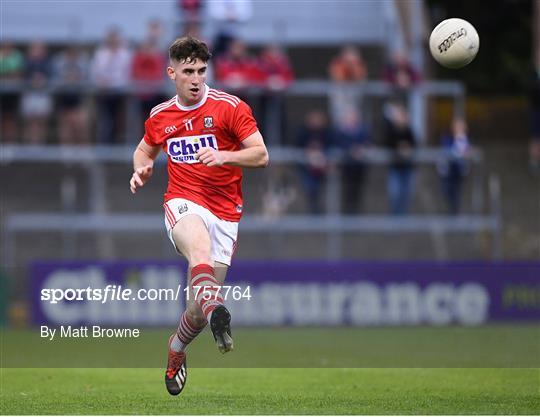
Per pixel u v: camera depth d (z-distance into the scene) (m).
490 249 73.62
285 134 74.44
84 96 76.62
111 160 75.69
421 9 98.31
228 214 28.12
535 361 42.44
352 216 72.25
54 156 75.44
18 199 75.19
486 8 105.00
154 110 28.25
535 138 83.94
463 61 30.17
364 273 62.88
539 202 82.06
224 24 87.19
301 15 96.88
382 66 94.44
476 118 98.81
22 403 27.92
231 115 27.69
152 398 29.25
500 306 63.94
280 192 72.44
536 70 84.94
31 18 93.44
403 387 32.47
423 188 76.06
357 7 97.62
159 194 75.94
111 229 72.06
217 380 35.00
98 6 95.12
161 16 95.12
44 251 72.12
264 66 75.62
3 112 77.62
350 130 72.69
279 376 36.41
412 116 81.56
